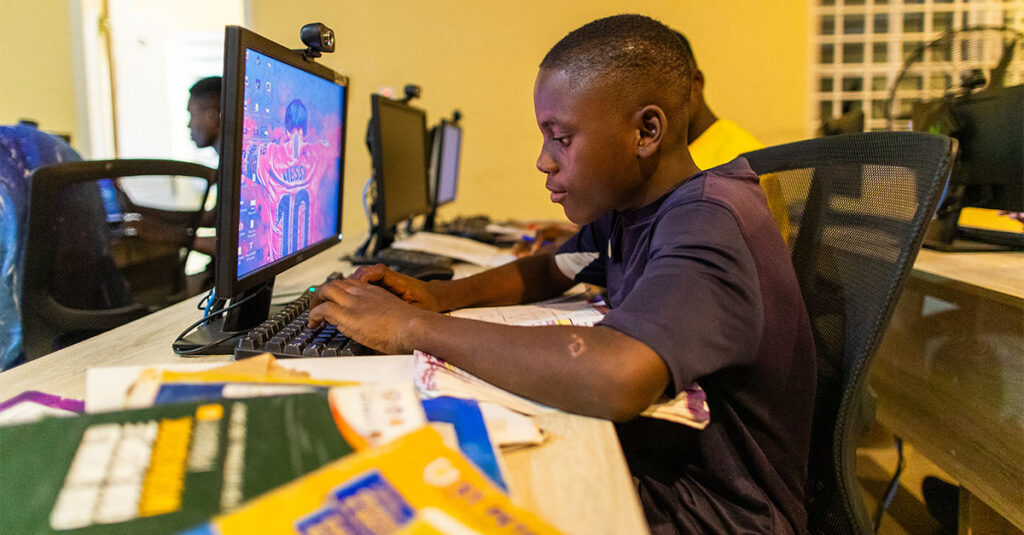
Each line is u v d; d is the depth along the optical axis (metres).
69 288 1.42
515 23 3.01
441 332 0.69
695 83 1.54
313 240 1.12
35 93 3.38
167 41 4.23
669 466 0.75
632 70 0.74
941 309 1.30
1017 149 1.41
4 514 0.38
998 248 1.51
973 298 1.20
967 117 1.53
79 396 0.68
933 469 1.84
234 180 0.77
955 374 1.26
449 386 0.61
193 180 2.16
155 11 4.06
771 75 2.91
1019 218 1.49
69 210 1.40
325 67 1.10
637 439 0.74
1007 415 1.12
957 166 1.54
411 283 1.03
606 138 0.77
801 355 0.75
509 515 0.38
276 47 0.87
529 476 0.49
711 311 0.62
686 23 2.91
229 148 0.76
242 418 0.48
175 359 0.82
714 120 1.77
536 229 2.35
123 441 0.45
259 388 0.55
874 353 0.74
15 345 1.44
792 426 0.76
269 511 0.37
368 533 0.36
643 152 0.78
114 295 1.55
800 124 2.93
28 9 3.32
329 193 1.19
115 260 1.58
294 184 1.00
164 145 4.20
